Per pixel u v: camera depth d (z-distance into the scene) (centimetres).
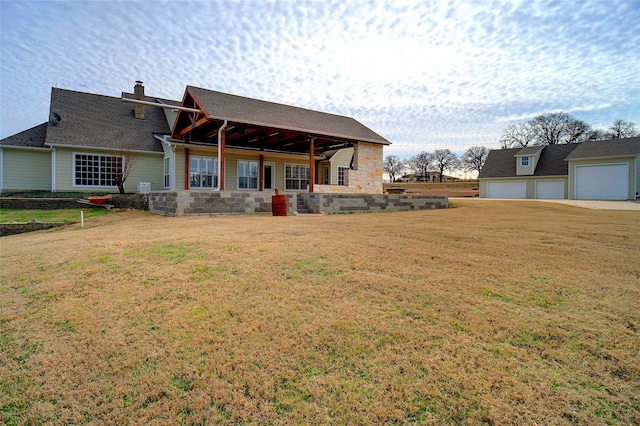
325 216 1180
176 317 318
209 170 1669
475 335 277
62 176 1570
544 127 4975
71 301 362
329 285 389
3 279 438
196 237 658
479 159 6075
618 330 280
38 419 199
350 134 1647
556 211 1348
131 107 2020
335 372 235
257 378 231
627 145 2519
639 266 454
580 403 200
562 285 383
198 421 196
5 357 264
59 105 1784
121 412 204
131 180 1727
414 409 200
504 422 188
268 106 1680
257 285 390
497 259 491
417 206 1622
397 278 408
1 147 1553
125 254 532
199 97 1398
